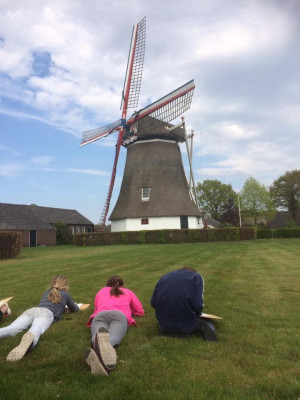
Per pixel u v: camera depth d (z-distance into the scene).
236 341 5.14
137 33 42.56
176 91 39.47
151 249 25.80
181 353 4.69
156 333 5.60
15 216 46.31
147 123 42.00
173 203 40.53
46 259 20.62
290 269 13.09
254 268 13.48
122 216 41.31
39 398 3.50
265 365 4.30
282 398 3.52
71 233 53.56
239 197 66.00
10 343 5.18
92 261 17.91
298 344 5.01
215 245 29.02
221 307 7.21
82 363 4.42
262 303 7.54
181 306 5.26
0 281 11.53
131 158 44.09
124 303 5.81
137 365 4.32
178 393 3.60
